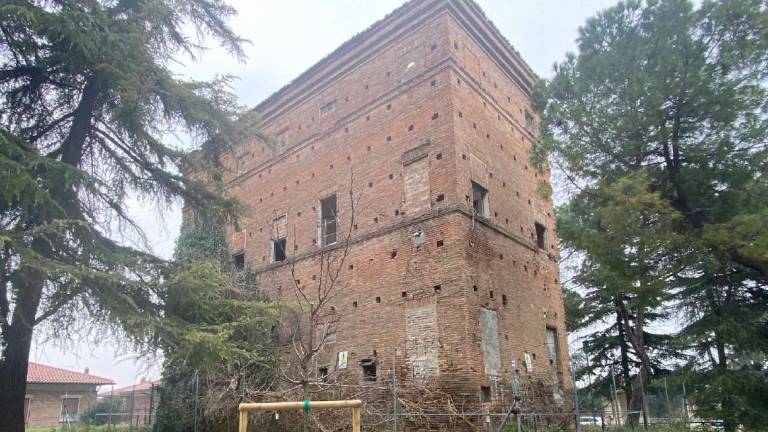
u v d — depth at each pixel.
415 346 16.11
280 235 22.97
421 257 16.77
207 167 14.35
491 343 16.09
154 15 12.03
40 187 9.90
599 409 19.67
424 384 15.13
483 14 19.81
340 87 21.81
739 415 15.76
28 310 10.98
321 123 22.33
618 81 14.73
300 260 21.31
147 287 11.48
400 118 18.89
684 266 14.60
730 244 12.70
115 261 11.25
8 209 10.73
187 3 13.38
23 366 11.33
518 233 19.78
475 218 17.00
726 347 18.86
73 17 10.73
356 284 18.50
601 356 29.27
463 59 18.77
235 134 14.19
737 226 12.67
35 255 9.59
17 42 11.07
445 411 14.35
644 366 23.08
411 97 18.72
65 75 12.35
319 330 19.06
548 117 16.02
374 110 19.98
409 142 18.30
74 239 11.10
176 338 11.00
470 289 15.76
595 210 14.55
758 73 13.66
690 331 18.42
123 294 10.88
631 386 27.55
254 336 14.10
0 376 11.03
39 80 12.35
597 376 29.02
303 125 23.27
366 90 20.58
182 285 11.72
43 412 38.22
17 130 12.41
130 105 11.91
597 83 15.07
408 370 16.05
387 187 18.61
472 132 18.23
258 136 14.91
